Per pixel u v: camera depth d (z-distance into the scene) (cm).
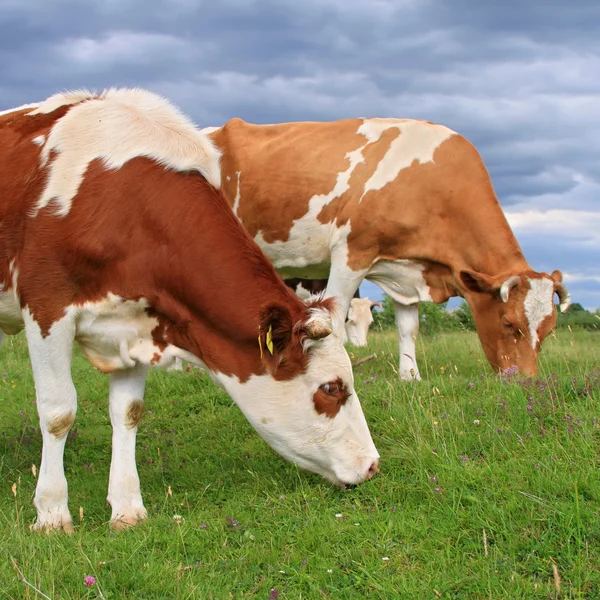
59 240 378
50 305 379
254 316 381
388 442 431
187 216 382
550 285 536
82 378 600
